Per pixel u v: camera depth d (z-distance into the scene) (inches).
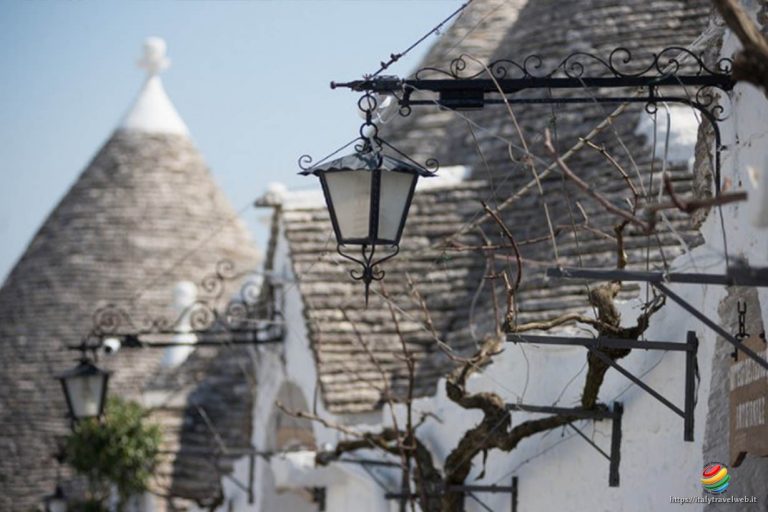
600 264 935.7
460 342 1044.5
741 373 638.5
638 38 1128.2
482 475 842.2
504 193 1120.8
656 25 1133.1
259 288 1359.5
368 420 1048.2
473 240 1096.8
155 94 2630.4
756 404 617.9
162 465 1569.9
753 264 648.4
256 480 1333.7
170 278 2471.7
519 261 705.6
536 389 826.2
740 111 661.3
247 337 1322.6
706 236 706.8
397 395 1046.4
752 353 569.9
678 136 1005.2
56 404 2262.6
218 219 2581.2
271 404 1289.4
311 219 1159.0
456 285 1093.8
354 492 1093.1
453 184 1148.5
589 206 997.2
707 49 746.8
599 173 1026.1
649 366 723.4
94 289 2425.0
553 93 1128.2
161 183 2566.4
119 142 2608.3
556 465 807.7
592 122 1085.8
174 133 2618.1
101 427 1539.1
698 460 676.1
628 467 737.6
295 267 1125.1
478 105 653.3
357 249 1128.8
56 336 2358.5
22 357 2336.4
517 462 848.9
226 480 1432.1
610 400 754.8
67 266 2450.8
